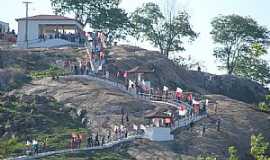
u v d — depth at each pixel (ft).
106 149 538.88
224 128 616.39
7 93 635.25
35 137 549.95
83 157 515.91
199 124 611.47
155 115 584.40
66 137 554.05
